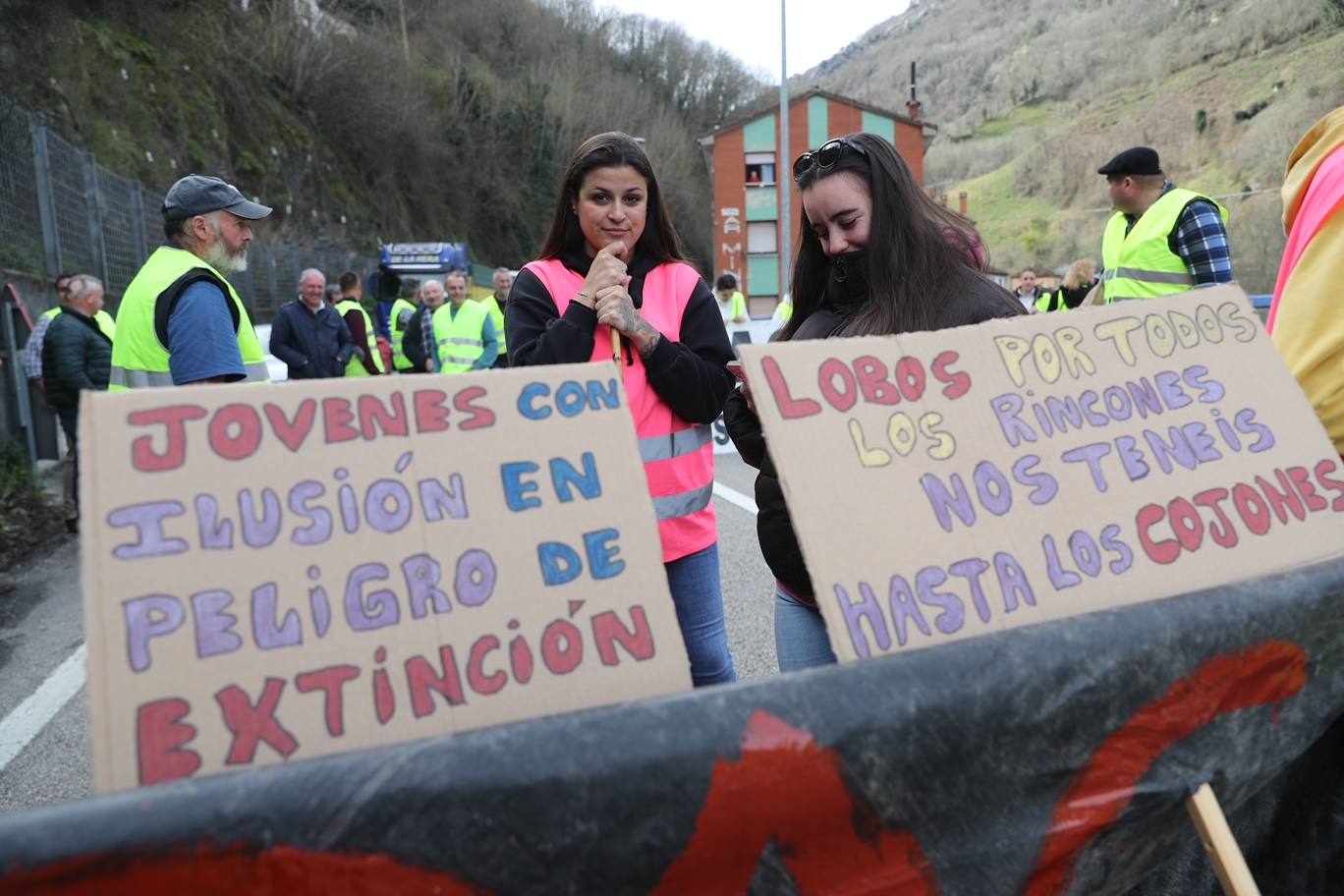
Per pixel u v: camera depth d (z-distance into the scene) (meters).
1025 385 1.63
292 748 1.17
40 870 0.91
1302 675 1.46
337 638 1.22
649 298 2.43
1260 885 1.74
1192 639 1.36
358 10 43.69
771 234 39.16
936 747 1.23
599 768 1.10
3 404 8.99
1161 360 1.72
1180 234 4.47
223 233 3.83
